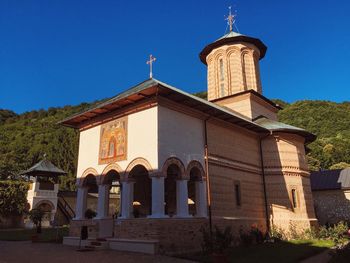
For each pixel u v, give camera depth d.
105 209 17.52
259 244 17.83
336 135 68.00
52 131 71.06
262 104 27.14
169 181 22.27
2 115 102.88
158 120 15.73
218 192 18.39
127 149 16.75
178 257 12.98
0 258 12.84
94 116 19.19
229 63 27.19
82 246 16.56
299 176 22.53
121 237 15.53
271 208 21.80
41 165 35.53
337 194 29.98
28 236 23.36
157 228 14.19
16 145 64.31
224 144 19.94
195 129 18.06
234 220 18.75
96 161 18.56
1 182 34.16
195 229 16.03
